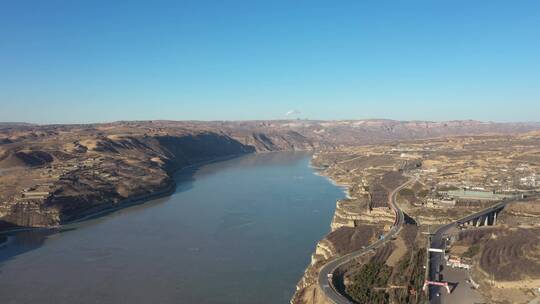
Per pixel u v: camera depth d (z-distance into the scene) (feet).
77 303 506.89
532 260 503.20
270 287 539.29
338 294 452.35
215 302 503.61
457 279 485.15
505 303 426.51
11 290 544.21
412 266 513.45
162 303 503.61
